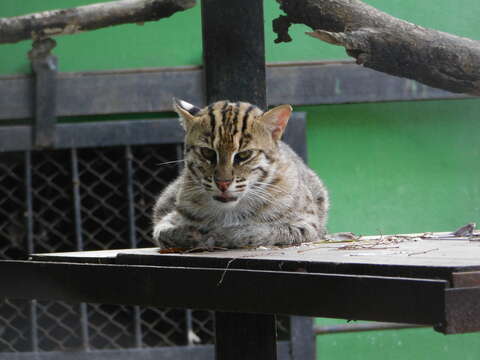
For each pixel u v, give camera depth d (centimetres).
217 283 563
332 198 1271
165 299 597
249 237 722
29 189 1230
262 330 692
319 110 1271
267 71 1227
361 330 1242
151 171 1284
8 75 1221
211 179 727
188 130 757
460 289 433
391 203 1284
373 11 793
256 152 741
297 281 513
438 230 1292
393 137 1284
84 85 1221
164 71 1232
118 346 1293
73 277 655
